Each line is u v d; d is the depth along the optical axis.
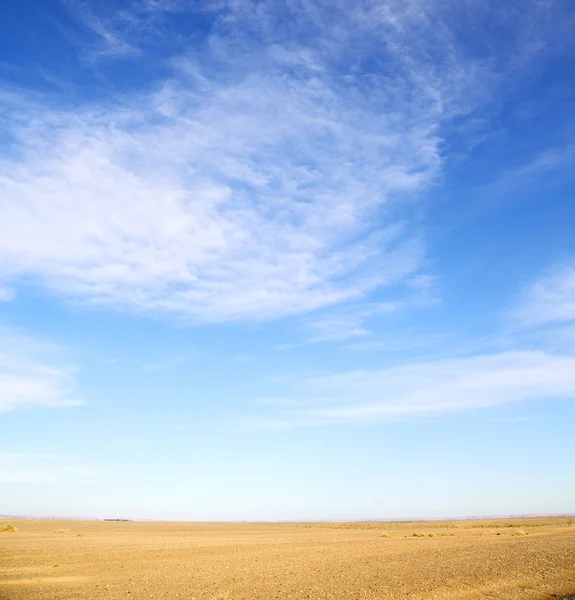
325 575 25.44
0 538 52.56
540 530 73.50
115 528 88.81
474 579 22.69
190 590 21.36
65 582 23.97
